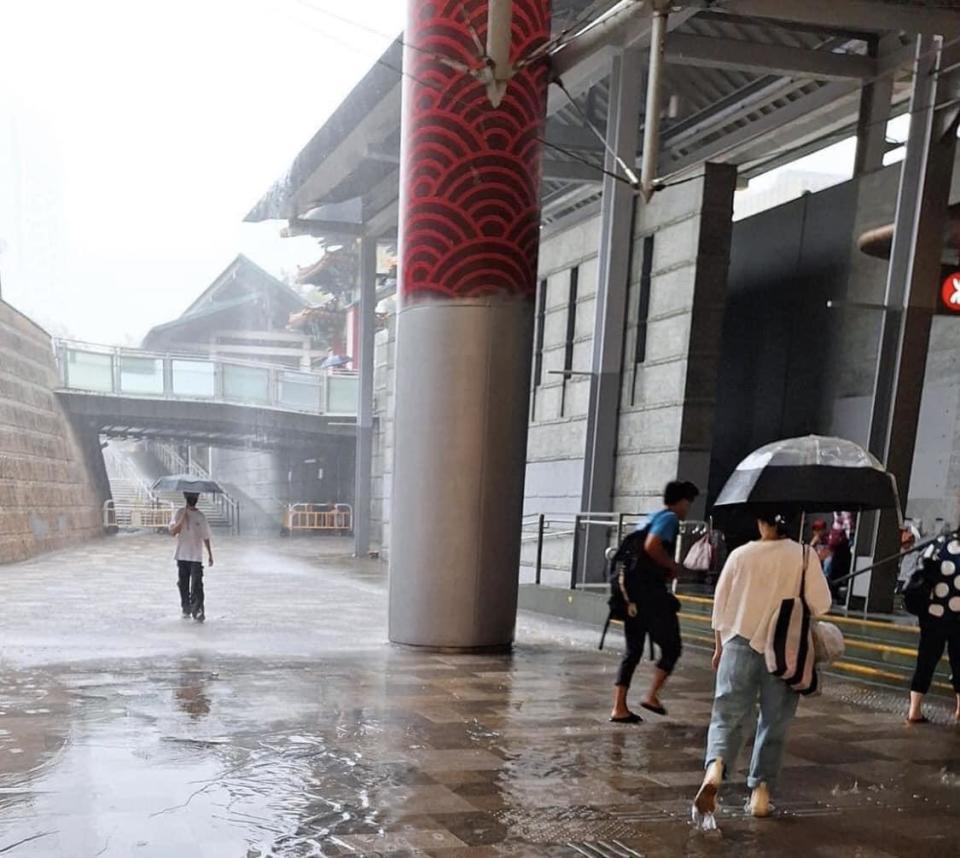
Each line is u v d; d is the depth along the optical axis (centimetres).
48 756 473
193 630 1068
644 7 663
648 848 376
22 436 2402
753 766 427
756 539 457
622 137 1422
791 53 1445
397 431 933
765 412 1669
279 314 5034
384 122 1897
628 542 626
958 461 1224
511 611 939
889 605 972
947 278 966
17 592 1472
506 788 450
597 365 1485
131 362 2964
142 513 3438
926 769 518
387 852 359
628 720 610
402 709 623
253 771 459
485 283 896
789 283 1616
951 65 940
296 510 3500
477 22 873
